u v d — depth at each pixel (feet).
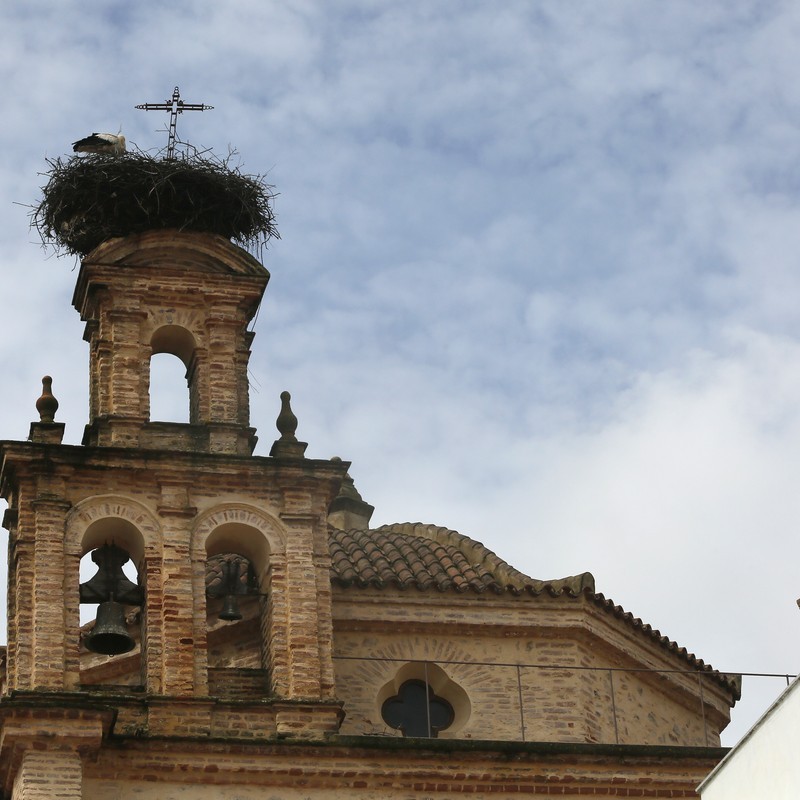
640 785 138.21
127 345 147.13
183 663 135.95
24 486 139.23
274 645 138.31
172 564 138.92
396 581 150.71
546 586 152.56
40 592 135.74
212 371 147.43
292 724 135.23
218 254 151.02
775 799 103.50
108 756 131.44
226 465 142.31
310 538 141.79
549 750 137.28
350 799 134.00
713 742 160.86
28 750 128.98
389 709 149.48
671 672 152.56
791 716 102.01
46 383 144.77
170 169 151.12
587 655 153.07
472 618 151.33
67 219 152.15
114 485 140.56
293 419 146.10
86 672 152.05
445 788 135.64
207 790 132.26
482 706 149.48
